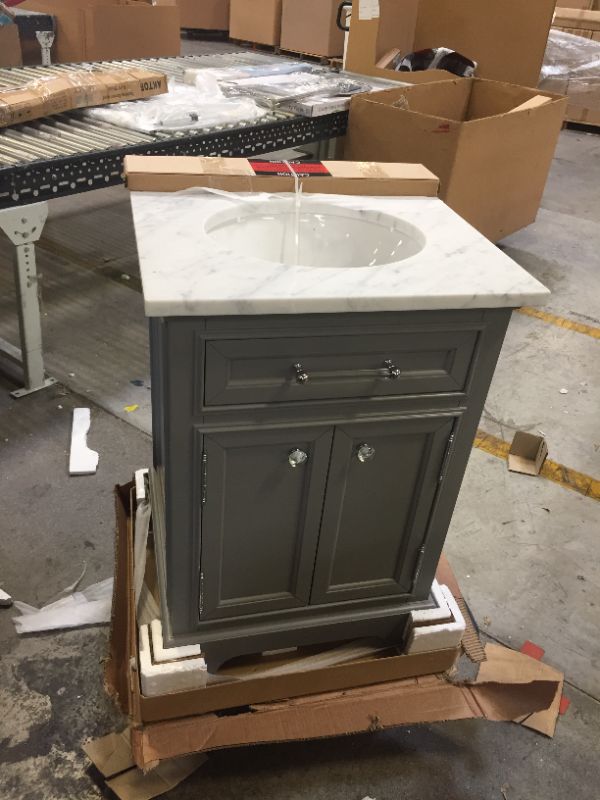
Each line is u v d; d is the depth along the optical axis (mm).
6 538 1751
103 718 1374
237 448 1106
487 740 1406
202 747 1208
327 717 1272
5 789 1251
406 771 1339
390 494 1248
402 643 1424
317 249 1416
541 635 1631
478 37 3512
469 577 1769
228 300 938
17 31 3354
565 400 2541
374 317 1030
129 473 1998
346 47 3209
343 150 2881
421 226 1275
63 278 3061
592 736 1428
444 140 2621
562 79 5730
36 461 2014
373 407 1127
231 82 2766
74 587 1639
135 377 2438
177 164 1356
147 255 1058
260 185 1347
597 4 5797
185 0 7020
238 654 1349
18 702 1390
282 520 1217
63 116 2268
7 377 2375
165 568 1306
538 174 3305
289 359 1038
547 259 3611
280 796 1278
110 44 3602
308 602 1334
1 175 1749
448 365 1120
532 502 2043
